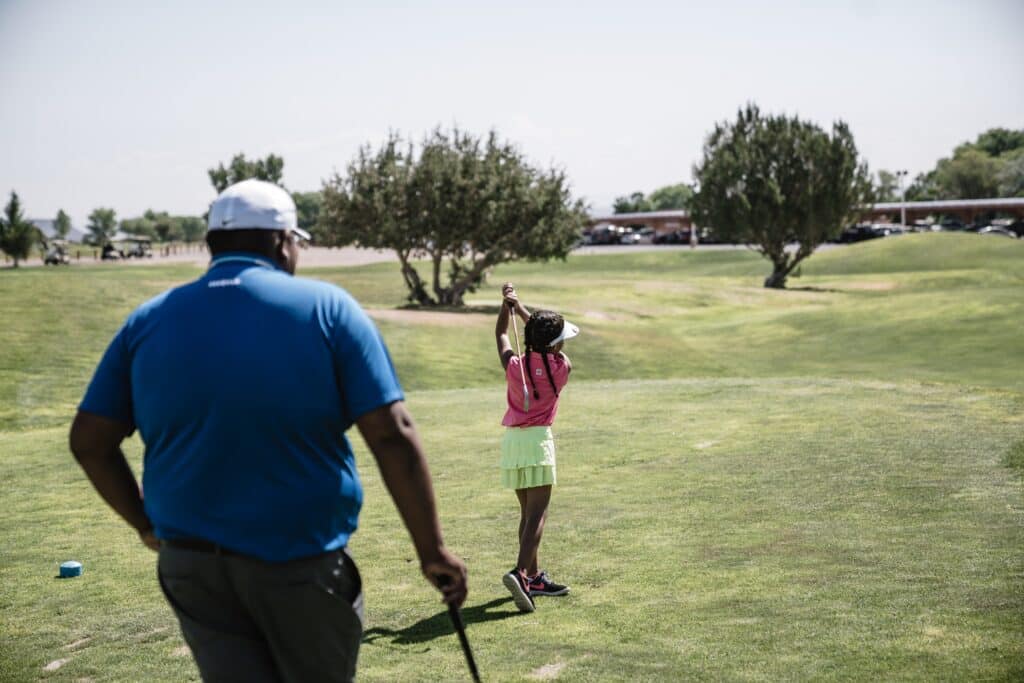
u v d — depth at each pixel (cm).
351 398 273
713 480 909
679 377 2772
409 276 4162
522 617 566
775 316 4075
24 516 910
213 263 291
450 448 1193
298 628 275
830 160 5888
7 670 518
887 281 6241
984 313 3447
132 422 292
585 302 4953
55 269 6281
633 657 488
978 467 881
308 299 277
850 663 460
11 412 1925
